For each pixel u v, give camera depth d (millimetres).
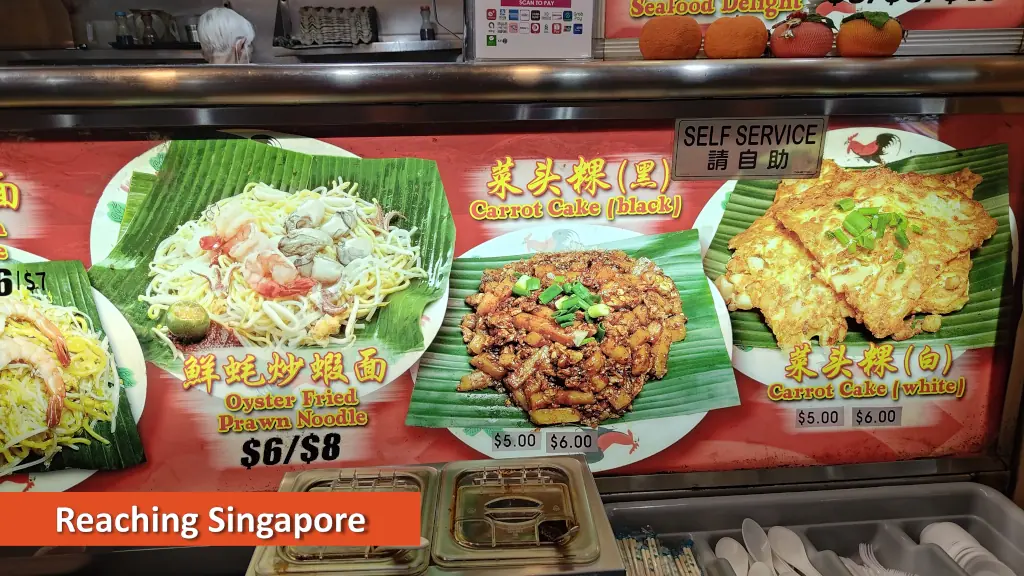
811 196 1214
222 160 1112
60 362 1144
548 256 1214
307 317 1169
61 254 1122
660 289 1236
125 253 1132
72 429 1170
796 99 1138
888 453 1341
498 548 978
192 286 1146
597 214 1199
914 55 1142
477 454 1261
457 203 1173
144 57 2926
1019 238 1252
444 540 999
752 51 1100
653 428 1275
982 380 1313
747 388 1279
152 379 1175
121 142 1084
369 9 3221
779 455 1322
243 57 2324
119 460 1199
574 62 1081
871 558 1306
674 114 1136
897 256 1233
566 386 1237
